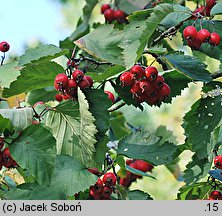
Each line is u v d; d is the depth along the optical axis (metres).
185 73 1.26
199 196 1.34
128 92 1.28
